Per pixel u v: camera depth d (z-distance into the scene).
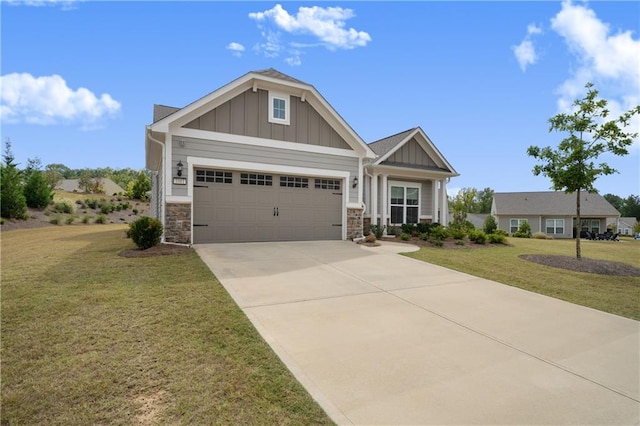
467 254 9.95
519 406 2.57
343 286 5.90
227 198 10.05
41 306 4.27
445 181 16.56
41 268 6.38
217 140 9.70
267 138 10.44
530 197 35.88
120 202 36.28
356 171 12.15
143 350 3.22
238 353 3.26
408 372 3.05
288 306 4.74
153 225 8.35
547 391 2.81
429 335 3.94
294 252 8.85
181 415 2.31
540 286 6.47
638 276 7.74
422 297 5.48
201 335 3.60
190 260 7.23
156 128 8.75
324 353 3.37
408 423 2.33
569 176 8.88
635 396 2.77
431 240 12.20
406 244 11.55
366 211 14.71
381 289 5.83
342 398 2.60
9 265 6.68
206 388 2.64
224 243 9.92
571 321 4.58
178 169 9.16
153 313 4.15
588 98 8.84
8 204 20.77
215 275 6.09
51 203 27.98
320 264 7.53
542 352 3.58
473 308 5.02
